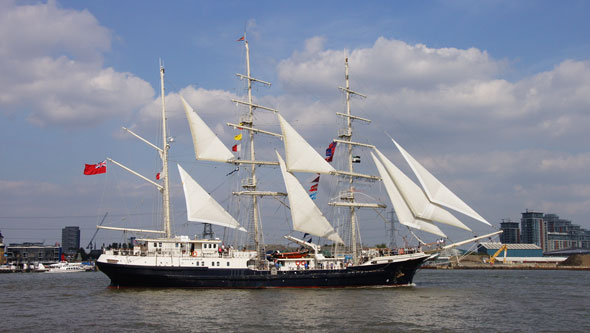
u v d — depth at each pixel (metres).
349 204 100.25
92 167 91.69
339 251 100.81
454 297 80.94
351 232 100.81
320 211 100.75
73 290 97.06
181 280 86.31
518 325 57.62
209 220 95.56
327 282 88.81
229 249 94.12
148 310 66.00
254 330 53.91
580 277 150.75
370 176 100.62
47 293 91.19
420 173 92.12
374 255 95.56
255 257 92.94
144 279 86.50
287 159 100.06
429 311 65.81
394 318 60.59
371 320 59.22
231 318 60.25
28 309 69.62
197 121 100.31
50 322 59.19
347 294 81.06
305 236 99.06
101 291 88.94
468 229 89.38
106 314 63.62
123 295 80.19
